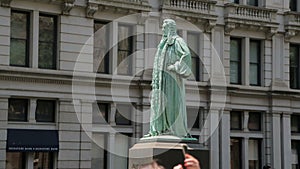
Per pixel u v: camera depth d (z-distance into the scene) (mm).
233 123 41250
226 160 39781
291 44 44562
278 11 43438
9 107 32938
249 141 41938
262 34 42844
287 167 42719
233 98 40875
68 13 34969
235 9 41219
